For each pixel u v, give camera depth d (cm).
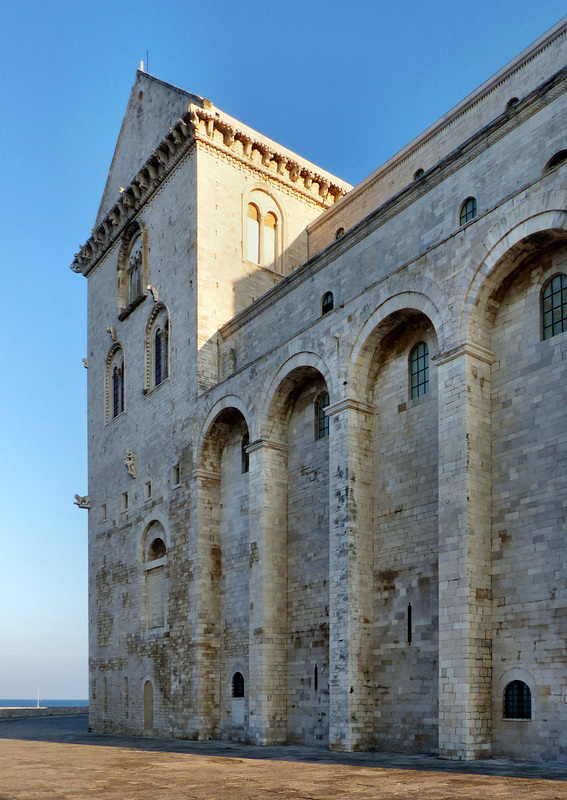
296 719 3416
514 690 2430
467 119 3916
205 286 4525
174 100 5066
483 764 2277
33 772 2403
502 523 2580
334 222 4934
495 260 2655
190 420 4388
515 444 2603
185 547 4250
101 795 1852
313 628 3412
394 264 3306
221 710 3922
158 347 5009
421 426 3023
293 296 3925
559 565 2375
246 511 4019
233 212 4778
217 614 4081
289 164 5100
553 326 2570
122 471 5184
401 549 2998
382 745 2900
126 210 5491
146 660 4516
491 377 2730
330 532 3180
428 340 3070
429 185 3186
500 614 2512
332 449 3259
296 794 1794
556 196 2462
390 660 2939
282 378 3691
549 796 1634
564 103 2656
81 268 6250
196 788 1956
